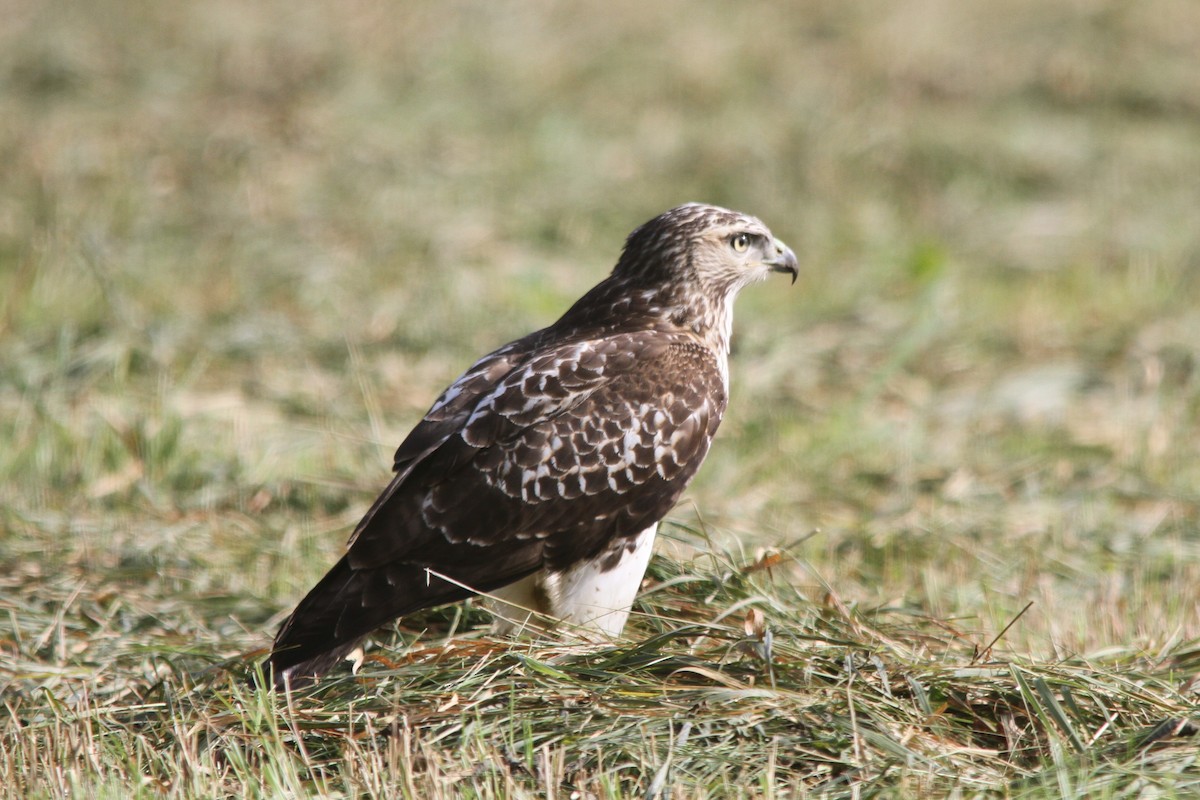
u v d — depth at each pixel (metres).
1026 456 13.46
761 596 8.77
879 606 9.37
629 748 7.05
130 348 14.70
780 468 13.11
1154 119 25.70
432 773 6.73
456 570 8.51
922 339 16.14
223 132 22.16
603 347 8.88
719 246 9.41
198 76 25.11
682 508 11.26
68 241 17.69
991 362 16.19
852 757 7.06
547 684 7.59
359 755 7.04
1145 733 7.12
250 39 26.70
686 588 9.24
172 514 11.35
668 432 8.83
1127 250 19.97
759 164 22.53
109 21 27.31
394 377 14.87
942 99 26.00
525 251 19.25
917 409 14.80
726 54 27.39
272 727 7.25
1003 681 7.67
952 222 20.94
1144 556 11.13
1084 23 29.08
